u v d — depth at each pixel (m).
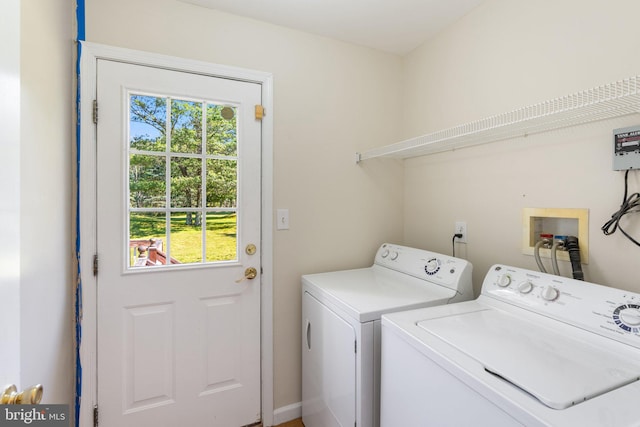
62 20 1.25
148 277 1.53
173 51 1.56
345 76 1.99
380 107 2.10
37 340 0.97
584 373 0.75
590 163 1.17
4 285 0.54
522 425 0.64
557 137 1.28
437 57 1.89
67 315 1.34
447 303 1.36
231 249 1.72
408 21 1.76
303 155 1.87
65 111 1.30
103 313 1.45
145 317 1.53
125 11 1.47
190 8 1.60
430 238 1.96
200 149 1.65
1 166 0.53
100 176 1.44
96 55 1.42
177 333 1.59
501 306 1.20
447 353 0.86
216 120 1.68
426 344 0.92
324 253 1.93
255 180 1.76
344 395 1.30
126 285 1.49
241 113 1.72
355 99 2.02
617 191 1.10
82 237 1.40
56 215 1.18
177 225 1.61
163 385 1.56
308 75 1.88
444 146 1.70
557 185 1.28
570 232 1.26
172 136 1.59
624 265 1.08
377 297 1.39
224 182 1.71
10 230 0.57
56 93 1.18
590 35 1.16
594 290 0.99
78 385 1.41
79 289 1.40
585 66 1.17
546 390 0.68
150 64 1.52
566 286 1.06
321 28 1.83
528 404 0.65
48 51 1.08
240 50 1.71
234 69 1.69
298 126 1.85
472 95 1.65
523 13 1.40
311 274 1.87
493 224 1.55
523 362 0.81
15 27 0.59
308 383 1.70
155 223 1.56
